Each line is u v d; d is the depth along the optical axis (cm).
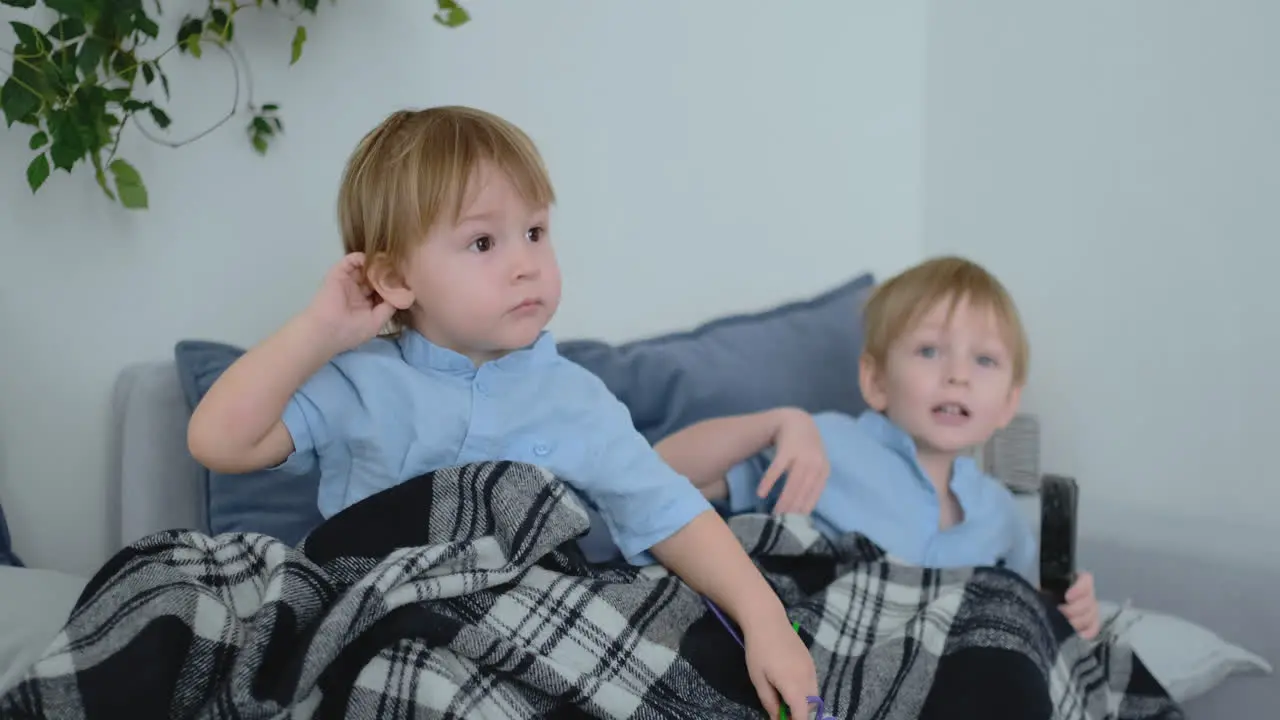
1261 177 148
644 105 176
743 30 185
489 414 104
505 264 99
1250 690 149
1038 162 183
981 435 137
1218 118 154
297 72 147
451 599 91
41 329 135
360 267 100
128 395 134
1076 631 124
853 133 199
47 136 126
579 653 92
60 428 137
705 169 184
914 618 113
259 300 147
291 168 148
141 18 125
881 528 136
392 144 101
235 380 93
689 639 100
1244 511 152
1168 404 162
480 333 99
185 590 87
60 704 81
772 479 127
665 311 182
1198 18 156
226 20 139
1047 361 181
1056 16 178
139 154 137
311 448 100
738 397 154
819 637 110
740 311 190
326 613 83
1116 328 170
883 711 104
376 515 95
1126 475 168
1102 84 171
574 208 171
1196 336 158
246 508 122
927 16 204
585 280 173
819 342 166
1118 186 169
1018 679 104
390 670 83
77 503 139
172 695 83
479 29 160
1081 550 174
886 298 142
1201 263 157
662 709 89
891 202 205
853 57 198
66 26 125
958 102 198
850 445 141
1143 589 165
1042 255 182
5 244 132
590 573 101
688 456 135
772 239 193
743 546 119
